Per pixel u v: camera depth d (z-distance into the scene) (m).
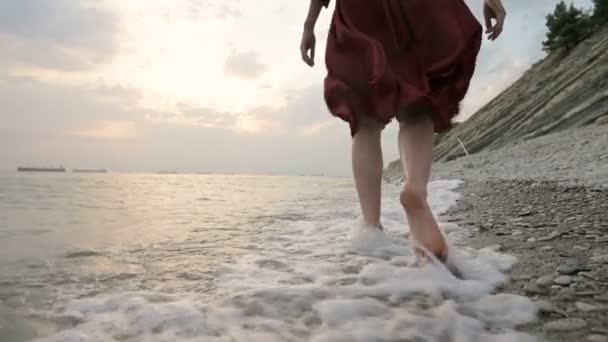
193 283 2.05
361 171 2.57
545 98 22.20
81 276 2.17
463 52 2.35
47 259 2.52
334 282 1.99
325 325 1.52
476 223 3.33
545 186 5.05
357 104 2.46
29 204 5.81
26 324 1.56
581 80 20.14
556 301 1.67
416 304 1.70
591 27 26.86
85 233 3.42
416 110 2.34
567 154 9.28
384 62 2.31
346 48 2.48
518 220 3.30
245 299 1.76
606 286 1.76
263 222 3.97
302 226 3.67
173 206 5.57
